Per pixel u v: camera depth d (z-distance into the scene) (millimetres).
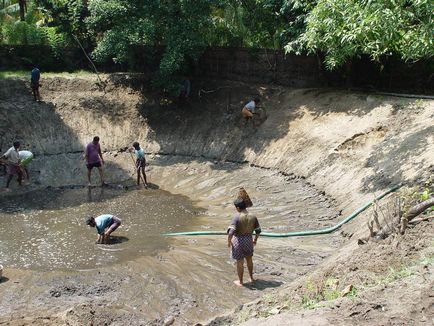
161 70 18656
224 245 11555
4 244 11898
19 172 15930
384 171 12453
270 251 10969
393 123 14336
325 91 18141
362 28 11148
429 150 11992
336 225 11766
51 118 19312
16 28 23500
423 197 8703
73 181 17047
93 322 8273
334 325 5352
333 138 15375
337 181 13688
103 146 19109
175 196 15633
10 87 19656
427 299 5520
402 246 7590
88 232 12656
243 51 20406
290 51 18172
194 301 9117
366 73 18047
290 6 18062
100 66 22828
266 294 8461
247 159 17328
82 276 10039
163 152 18969
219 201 14891
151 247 11641
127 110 20266
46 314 8688
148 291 9492
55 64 22797
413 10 11297
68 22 21984
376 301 5711
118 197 15500
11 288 9594
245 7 19844
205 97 20203
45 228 12922
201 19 18922
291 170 15625
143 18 18953
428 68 16703
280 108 18438
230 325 6492
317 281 7562
